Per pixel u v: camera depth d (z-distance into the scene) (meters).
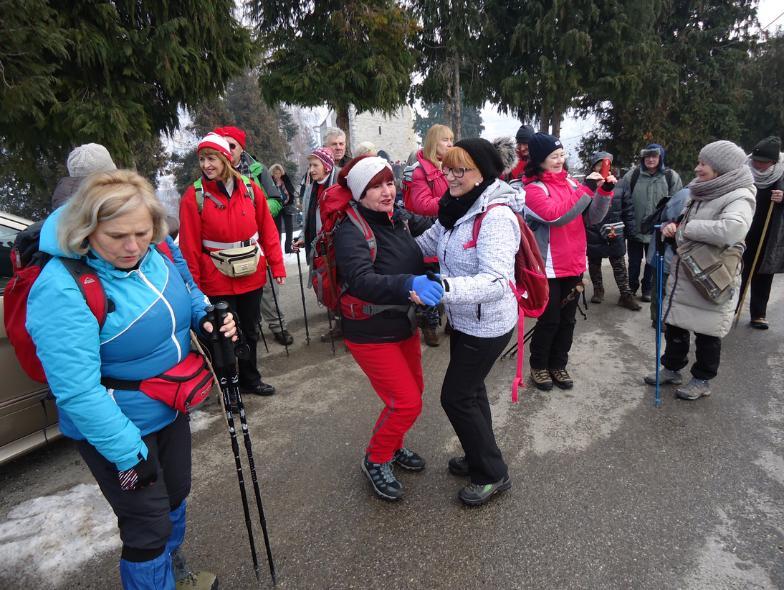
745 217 2.81
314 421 3.19
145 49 6.72
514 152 3.29
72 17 6.11
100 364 1.37
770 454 2.67
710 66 18.48
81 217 1.23
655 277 4.46
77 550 2.11
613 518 2.21
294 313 5.60
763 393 3.37
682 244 3.12
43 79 5.44
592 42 15.97
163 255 1.62
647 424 3.01
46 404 2.56
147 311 1.40
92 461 1.44
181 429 1.67
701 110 18.50
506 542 2.09
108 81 6.48
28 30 5.26
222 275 3.21
